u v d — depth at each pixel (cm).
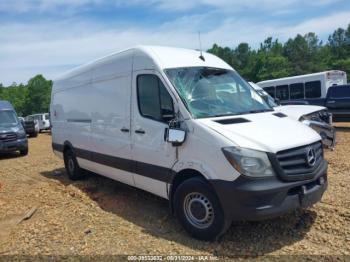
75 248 477
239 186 433
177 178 520
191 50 625
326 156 966
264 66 7956
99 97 717
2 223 589
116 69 656
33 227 555
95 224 561
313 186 478
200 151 473
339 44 9181
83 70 791
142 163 583
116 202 681
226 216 452
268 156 438
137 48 602
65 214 611
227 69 614
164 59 564
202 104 519
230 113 525
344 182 711
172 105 521
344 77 2198
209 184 466
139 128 585
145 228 541
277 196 436
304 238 481
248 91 596
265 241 477
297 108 1066
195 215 488
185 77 547
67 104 879
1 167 1233
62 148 917
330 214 547
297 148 462
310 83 2194
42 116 3500
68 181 893
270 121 510
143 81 580
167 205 648
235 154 436
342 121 1827
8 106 1628
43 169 1115
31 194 760
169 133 504
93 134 744
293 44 8731
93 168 776
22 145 1517
